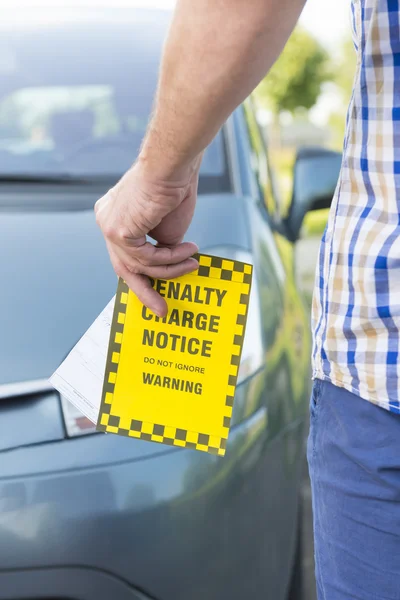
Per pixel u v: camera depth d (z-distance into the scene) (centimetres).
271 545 181
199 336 123
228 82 95
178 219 119
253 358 190
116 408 124
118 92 280
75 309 185
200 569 168
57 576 160
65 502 161
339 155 308
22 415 169
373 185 102
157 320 123
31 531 159
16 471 163
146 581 164
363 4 100
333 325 105
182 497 167
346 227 104
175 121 99
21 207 235
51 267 197
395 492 101
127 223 112
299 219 295
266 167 298
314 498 114
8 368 173
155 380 124
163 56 97
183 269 120
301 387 213
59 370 126
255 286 207
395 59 98
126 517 162
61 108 278
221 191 243
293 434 198
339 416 106
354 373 103
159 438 124
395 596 105
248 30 91
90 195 247
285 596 188
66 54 289
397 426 100
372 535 104
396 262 98
